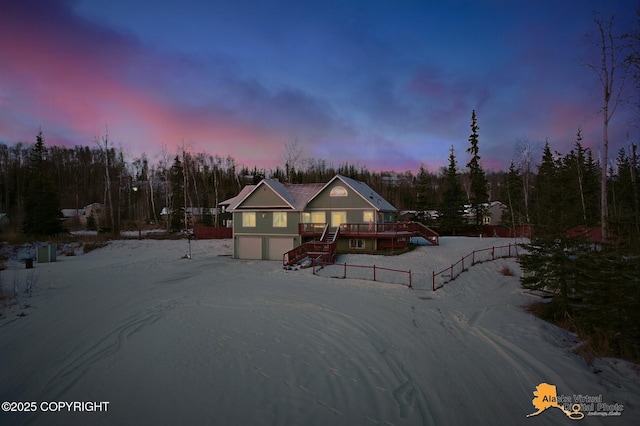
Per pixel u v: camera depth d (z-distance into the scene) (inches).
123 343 431.5
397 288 744.3
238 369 355.3
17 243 1513.3
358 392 310.3
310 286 769.6
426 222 2063.2
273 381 329.1
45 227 1696.6
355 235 1254.3
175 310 580.4
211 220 2455.7
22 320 525.0
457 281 830.5
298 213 1315.2
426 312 574.6
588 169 1777.8
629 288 387.5
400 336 457.7
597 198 1654.8
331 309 579.5
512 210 1718.8
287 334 460.4
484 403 294.5
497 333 461.1
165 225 2458.2
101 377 341.7
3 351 409.7
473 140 2055.9
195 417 270.1
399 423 263.4
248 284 800.3
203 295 689.6
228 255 1459.2
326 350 406.3
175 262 1226.0
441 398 302.5
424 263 1055.6
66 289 753.0
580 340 435.5
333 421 264.7
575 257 555.2
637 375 334.3
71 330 480.4
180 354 395.5
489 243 1374.3
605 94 815.7
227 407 283.9
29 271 1013.8
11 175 3002.0
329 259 1080.8
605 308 407.2
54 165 3880.4
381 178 4589.1
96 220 2370.8
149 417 271.3
